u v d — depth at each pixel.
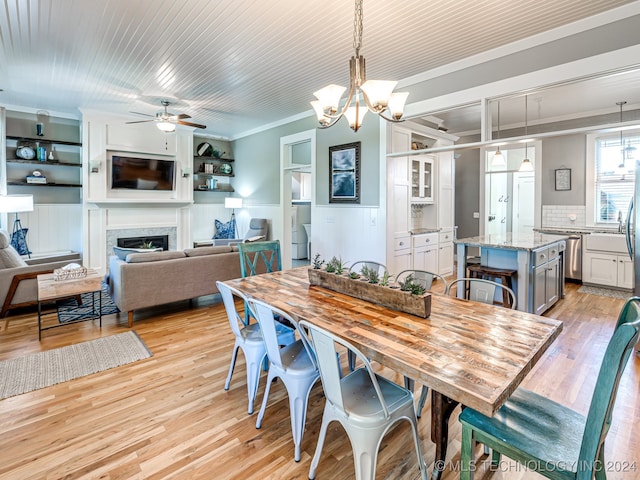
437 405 1.63
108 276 4.24
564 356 2.95
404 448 1.90
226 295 2.21
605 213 5.59
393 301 1.91
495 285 2.15
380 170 4.63
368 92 2.11
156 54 3.55
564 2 2.66
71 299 4.52
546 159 6.07
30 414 2.17
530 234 4.91
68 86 4.55
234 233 7.91
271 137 6.62
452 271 6.37
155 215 6.67
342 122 5.13
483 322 1.71
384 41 3.27
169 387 2.50
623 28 2.76
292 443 1.93
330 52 3.51
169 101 5.20
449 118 5.93
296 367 1.87
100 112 5.83
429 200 5.90
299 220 8.12
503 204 7.98
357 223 4.98
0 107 5.21
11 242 5.41
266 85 4.48
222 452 1.85
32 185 5.73
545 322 1.71
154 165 6.49
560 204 5.96
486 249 4.03
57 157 5.95
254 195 7.25
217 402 2.32
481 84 3.58
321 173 5.52
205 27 3.03
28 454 1.82
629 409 2.21
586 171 5.67
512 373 1.22
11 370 2.70
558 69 3.08
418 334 1.56
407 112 4.21
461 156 7.39
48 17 2.86
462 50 3.46
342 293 2.24
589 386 2.48
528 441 1.28
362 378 1.77
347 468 1.74
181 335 3.45
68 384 2.53
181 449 1.87
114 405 2.28
